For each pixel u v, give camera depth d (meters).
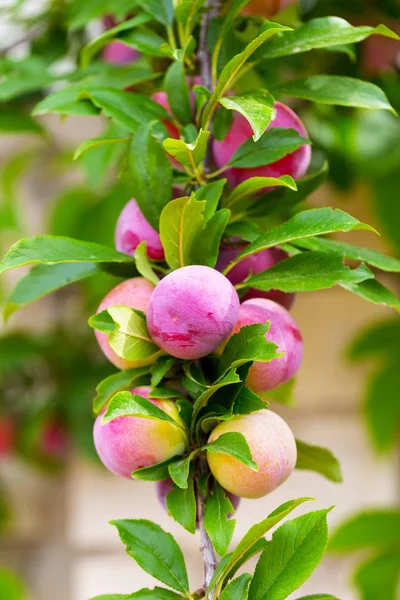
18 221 1.79
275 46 0.78
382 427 1.61
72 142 1.94
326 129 1.39
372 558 1.44
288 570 0.69
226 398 0.71
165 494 0.74
